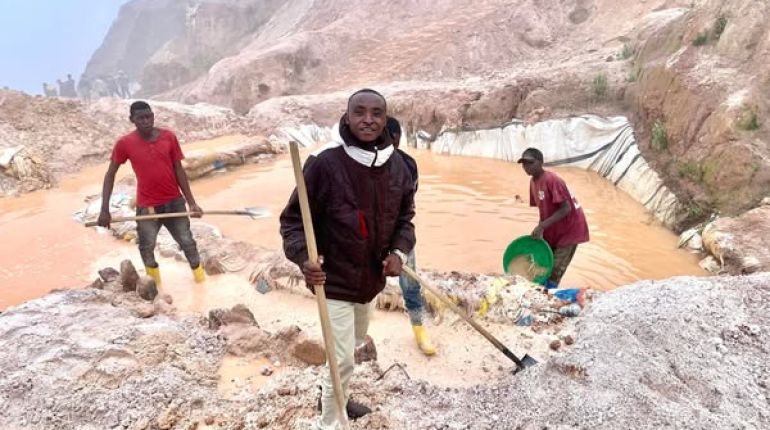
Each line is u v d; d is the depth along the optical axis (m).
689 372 3.45
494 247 7.84
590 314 4.34
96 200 10.69
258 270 6.01
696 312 3.95
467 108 14.96
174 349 4.21
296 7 36.78
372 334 4.65
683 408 3.13
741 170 7.89
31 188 11.86
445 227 8.74
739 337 3.76
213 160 12.98
